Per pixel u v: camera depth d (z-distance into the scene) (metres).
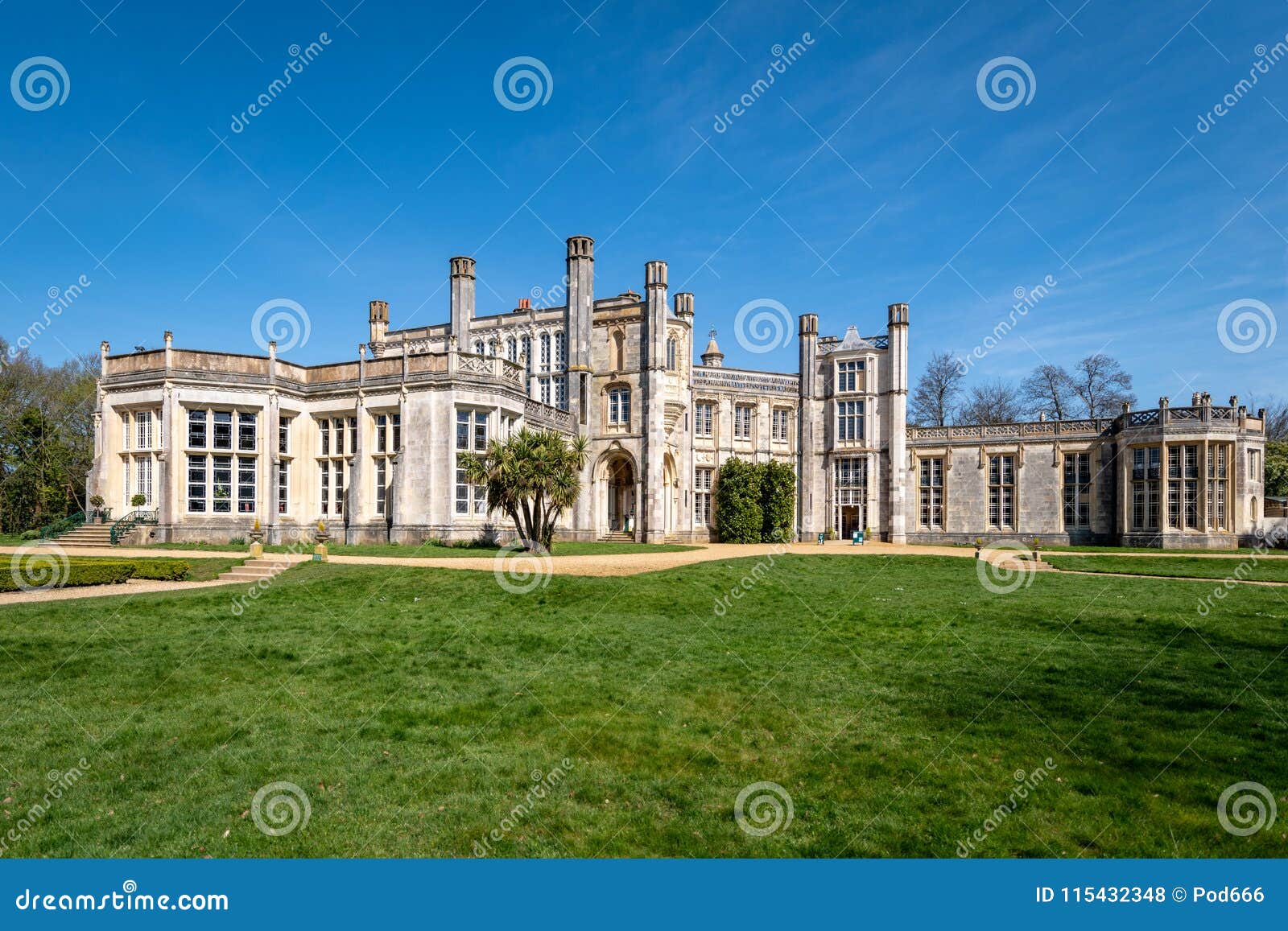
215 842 6.89
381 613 17.11
